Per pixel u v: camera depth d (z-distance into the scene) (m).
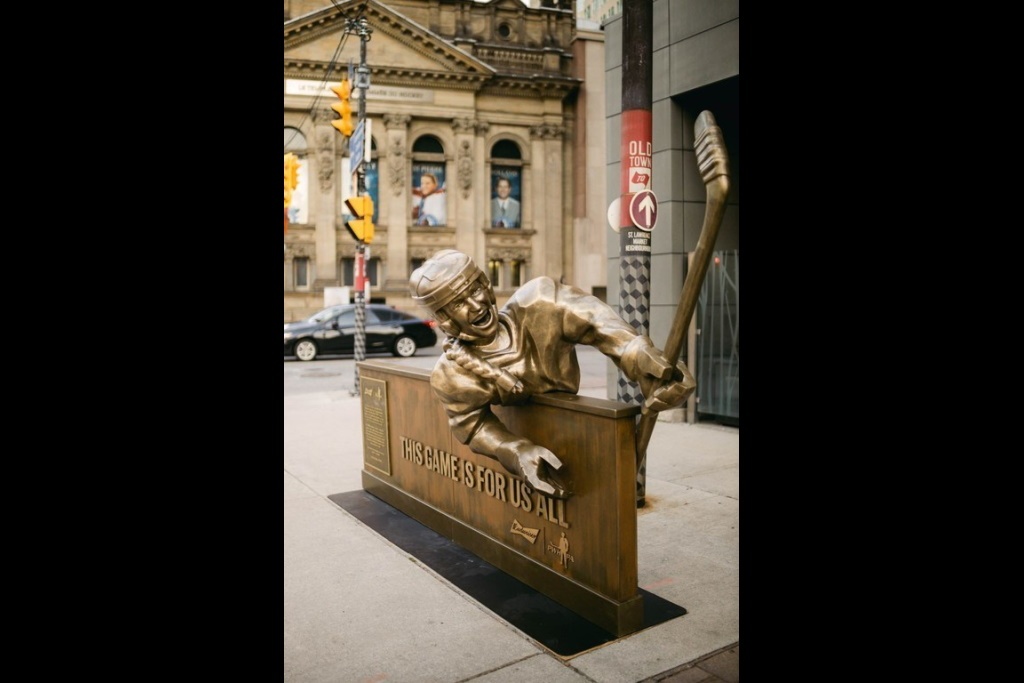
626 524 3.10
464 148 32.53
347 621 3.34
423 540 4.45
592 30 34.19
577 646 3.03
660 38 8.40
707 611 3.34
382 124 31.72
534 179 33.66
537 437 3.49
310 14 30.02
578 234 34.06
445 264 3.35
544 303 3.47
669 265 8.52
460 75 31.94
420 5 33.59
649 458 6.53
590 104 34.09
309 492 5.76
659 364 3.09
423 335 21.62
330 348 20.36
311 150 30.91
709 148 2.62
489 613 3.38
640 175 5.18
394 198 31.69
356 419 9.55
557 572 3.46
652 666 2.86
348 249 31.33
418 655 3.00
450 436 4.38
